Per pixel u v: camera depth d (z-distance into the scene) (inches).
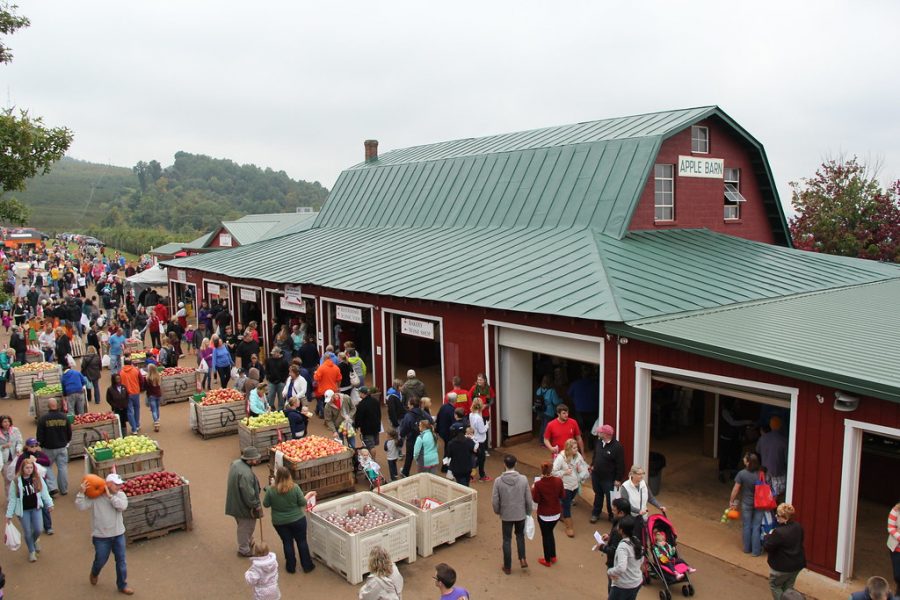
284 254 1045.2
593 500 506.0
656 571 374.0
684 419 691.4
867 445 515.2
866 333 481.1
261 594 337.1
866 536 450.6
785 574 341.4
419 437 498.9
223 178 7460.6
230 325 1040.2
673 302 557.6
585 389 618.5
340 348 845.8
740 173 923.4
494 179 925.2
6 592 378.3
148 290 1286.9
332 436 645.3
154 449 526.0
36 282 1648.6
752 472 419.5
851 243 1268.5
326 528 403.5
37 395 705.0
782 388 404.5
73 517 478.0
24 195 7204.7
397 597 301.9
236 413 663.1
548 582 389.4
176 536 446.6
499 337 608.7
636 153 772.6
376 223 1082.7
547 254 697.6
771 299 628.7
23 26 663.8
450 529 434.6
